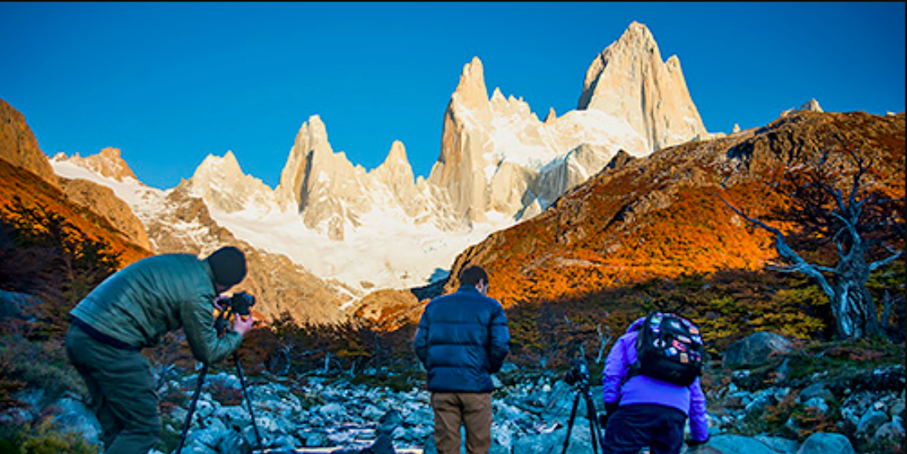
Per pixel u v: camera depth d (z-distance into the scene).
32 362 13.62
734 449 7.84
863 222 29.45
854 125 181.25
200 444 12.83
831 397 10.59
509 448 11.22
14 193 114.75
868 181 142.12
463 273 6.11
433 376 5.61
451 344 5.61
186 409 17.70
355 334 105.38
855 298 27.25
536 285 136.38
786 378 13.45
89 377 4.37
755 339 18.31
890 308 29.28
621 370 4.89
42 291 32.12
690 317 46.53
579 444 9.47
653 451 4.68
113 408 4.31
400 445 16.00
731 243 142.12
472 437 5.58
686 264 129.00
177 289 4.34
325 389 60.38
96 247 52.09
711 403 14.90
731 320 44.12
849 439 9.10
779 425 10.89
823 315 38.62
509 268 165.12
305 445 17.41
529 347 72.56
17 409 10.34
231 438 13.49
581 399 18.50
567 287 128.38
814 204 30.77
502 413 22.77
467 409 5.53
